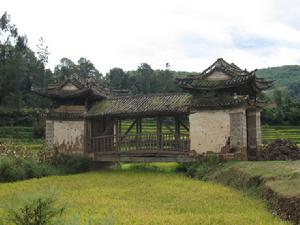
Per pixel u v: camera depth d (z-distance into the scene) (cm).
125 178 3045
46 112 3969
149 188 2497
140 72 10850
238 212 1772
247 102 3083
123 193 2325
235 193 2238
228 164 2927
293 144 3030
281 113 7469
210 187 2472
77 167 3650
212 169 3000
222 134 3181
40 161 3575
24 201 1130
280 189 1803
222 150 3169
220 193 2244
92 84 3884
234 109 3139
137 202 2050
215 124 3219
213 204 1959
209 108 3247
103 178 3070
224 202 1998
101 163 3972
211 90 3238
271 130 6650
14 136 6900
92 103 3994
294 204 1580
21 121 7750
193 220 1614
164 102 3547
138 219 1639
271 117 7444
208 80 3266
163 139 3503
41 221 1135
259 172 2277
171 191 2353
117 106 3756
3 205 1208
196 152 3284
